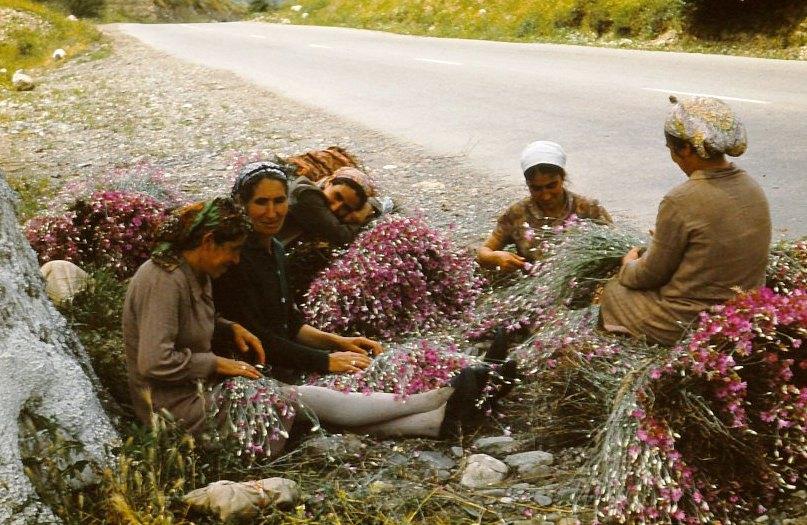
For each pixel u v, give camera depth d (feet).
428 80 51.62
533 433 13.39
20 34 87.35
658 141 33.09
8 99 54.08
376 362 14.19
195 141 37.70
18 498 10.39
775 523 11.10
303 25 111.45
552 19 74.79
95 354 14.88
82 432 11.56
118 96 52.49
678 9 62.85
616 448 11.38
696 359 11.41
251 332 14.23
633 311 13.32
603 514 11.21
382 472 12.58
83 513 10.82
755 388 11.64
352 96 47.29
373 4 107.24
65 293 16.89
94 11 176.24
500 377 13.55
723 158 12.75
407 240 17.08
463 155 32.63
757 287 12.81
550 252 15.80
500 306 16.22
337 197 17.76
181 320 12.67
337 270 16.66
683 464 11.00
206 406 12.69
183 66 66.39
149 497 10.98
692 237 12.57
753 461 11.24
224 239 12.51
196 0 206.49
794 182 26.48
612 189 27.25
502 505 11.80
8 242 12.61
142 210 19.29
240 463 12.39
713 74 47.01
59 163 34.86
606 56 57.67
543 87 46.42
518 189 27.78
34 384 11.26
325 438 13.24
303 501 11.74
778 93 40.32
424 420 13.46
